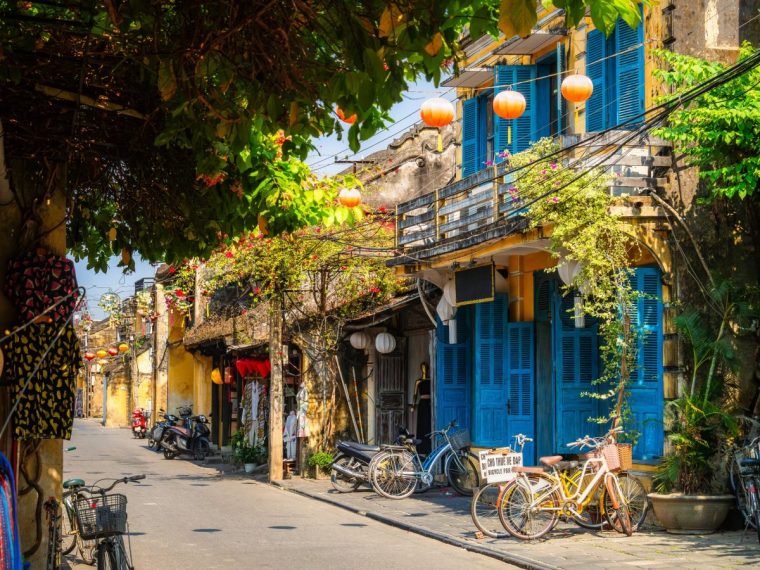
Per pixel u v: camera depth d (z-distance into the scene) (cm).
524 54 1658
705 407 1277
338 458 1922
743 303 1311
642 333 1369
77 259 988
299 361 2377
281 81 589
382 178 2527
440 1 492
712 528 1268
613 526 1283
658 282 1377
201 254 969
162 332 4250
